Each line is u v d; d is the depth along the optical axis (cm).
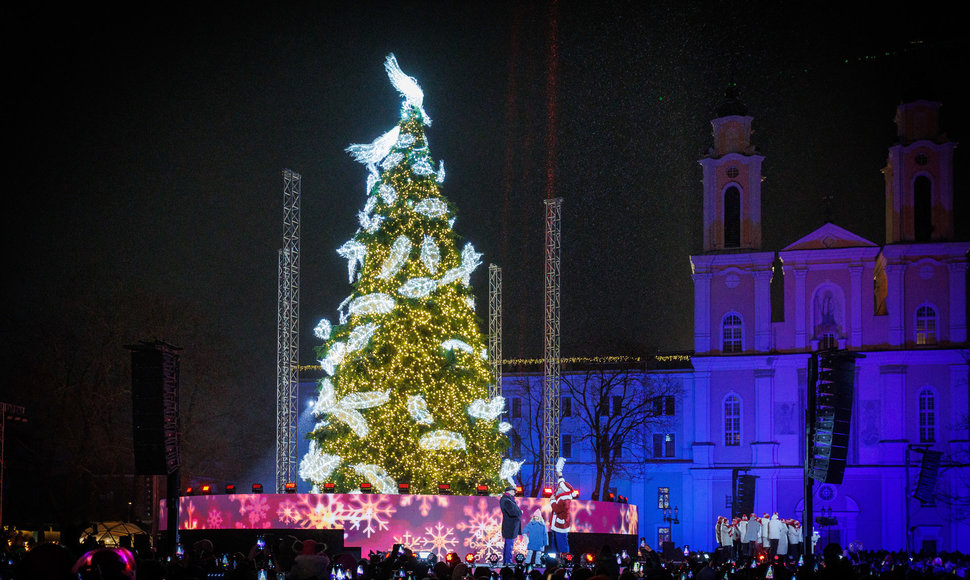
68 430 6931
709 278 8581
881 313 8656
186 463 7425
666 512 8856
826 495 8138
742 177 8625
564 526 3712
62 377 7025
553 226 7562
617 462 8925
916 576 1712
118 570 1173
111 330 7019
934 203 8300
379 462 4484
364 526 3841
